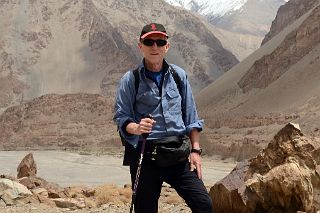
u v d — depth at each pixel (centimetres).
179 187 560
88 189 1656
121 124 557
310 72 12262
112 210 1185
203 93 17250
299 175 854
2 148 16150
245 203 891
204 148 10494
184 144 557
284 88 12469
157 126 557
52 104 18125
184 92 575
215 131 11538
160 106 561
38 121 17450
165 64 573
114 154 11725
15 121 17900
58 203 1332
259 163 930
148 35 555
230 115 13138
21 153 12344
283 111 10956
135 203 565
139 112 565
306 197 851
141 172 557
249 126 10844
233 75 16900
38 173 6719
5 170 6838
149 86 562
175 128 558
